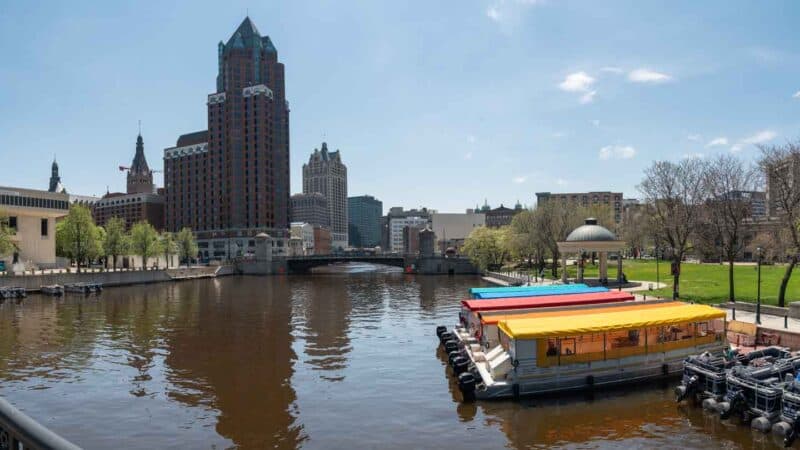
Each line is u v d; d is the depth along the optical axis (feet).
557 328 109.81
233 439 92.07
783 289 173.27
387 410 105.29
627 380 112.78
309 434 93.86
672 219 232.94
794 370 100.01
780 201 184.75
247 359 149.79
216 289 385.70
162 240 515.09
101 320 223.71
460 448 86.43
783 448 82.12
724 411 92.99
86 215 395.96
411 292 344.28
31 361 148.36
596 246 263.49
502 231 478.18
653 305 144.05
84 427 98.07
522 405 104.42
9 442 23.48
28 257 418.31
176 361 147.74
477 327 145.07
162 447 88.94
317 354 155.63
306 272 623.36
